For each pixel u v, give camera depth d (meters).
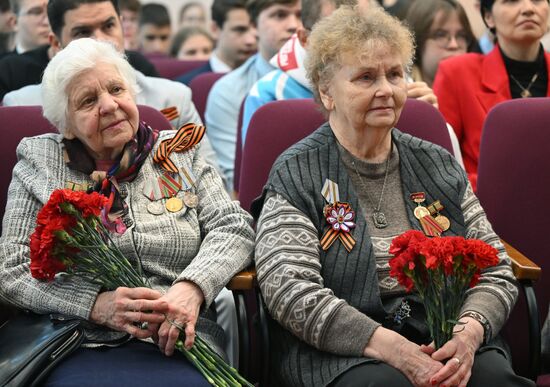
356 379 2.27
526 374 2.84
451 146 2.93
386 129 2.54
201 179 2.68
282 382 2.47
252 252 2.57
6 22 5.25
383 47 2.49
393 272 2.23
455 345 2.28
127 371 2.30
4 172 2.78
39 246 2.27
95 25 3.43
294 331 2.39
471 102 3.49
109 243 2.46
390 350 2.30
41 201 2.52
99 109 2.52
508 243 2.87
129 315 2.32
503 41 3.51
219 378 2.31
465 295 2.49
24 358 2.27
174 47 6.88
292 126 2.90
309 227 2.48
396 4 4.10
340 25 2.52
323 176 2.54
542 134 2.86
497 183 2.88
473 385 2.32
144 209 2.58
